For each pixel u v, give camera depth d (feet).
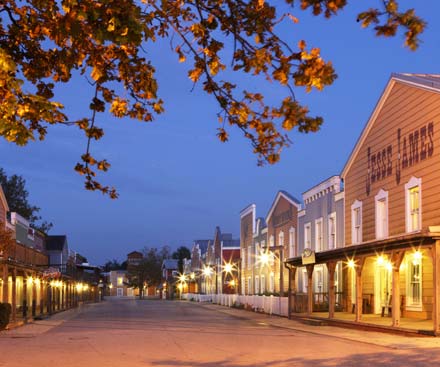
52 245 221.25
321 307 107.96
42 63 24.89
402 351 51.75
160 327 86.12
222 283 231.30
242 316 117.50
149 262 385.50
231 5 21.16
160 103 25.14
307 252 91.35
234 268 215.31
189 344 59.36
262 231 171.83
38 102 20.35
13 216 144.66
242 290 196.75
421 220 79.36
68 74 25.09
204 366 43.11
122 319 109.09
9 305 85.15
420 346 54.90
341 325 81.71
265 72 20.20
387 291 90.48
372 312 94.63
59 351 54.13
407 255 83.05
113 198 25.66
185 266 351.87
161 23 23.16
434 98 77.20
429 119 78.23
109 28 19.34
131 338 66.80
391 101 89.15
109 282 469.98
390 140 89.61
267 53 20.30
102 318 113.29
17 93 20.30
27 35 24.32
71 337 69.41
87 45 22.91
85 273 239.09
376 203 93.76
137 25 19.42
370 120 95.81
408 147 83.87
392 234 88.07
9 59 19.04
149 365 43.78
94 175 25.40
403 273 84.38
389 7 17.67
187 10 22.94
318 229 122.72
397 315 68.54
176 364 44.24
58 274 123.75
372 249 73.82
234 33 21.12
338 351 52.47
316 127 19.48
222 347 56.29
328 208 116.47
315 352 51.70
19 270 103.55
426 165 78.74
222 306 182.50
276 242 155.12
